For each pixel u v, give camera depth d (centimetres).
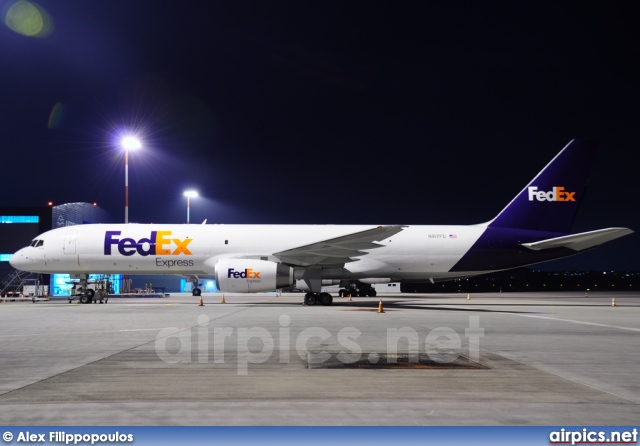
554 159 3631
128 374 977
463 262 3566
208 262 3456
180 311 2698
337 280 3459
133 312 2631
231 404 765
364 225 3634
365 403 775
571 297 5519
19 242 6166
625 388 881
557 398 810
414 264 3556
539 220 3625
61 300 4775
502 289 10100
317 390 855
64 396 809
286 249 3434
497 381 934
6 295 4912
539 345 1416
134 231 3484
